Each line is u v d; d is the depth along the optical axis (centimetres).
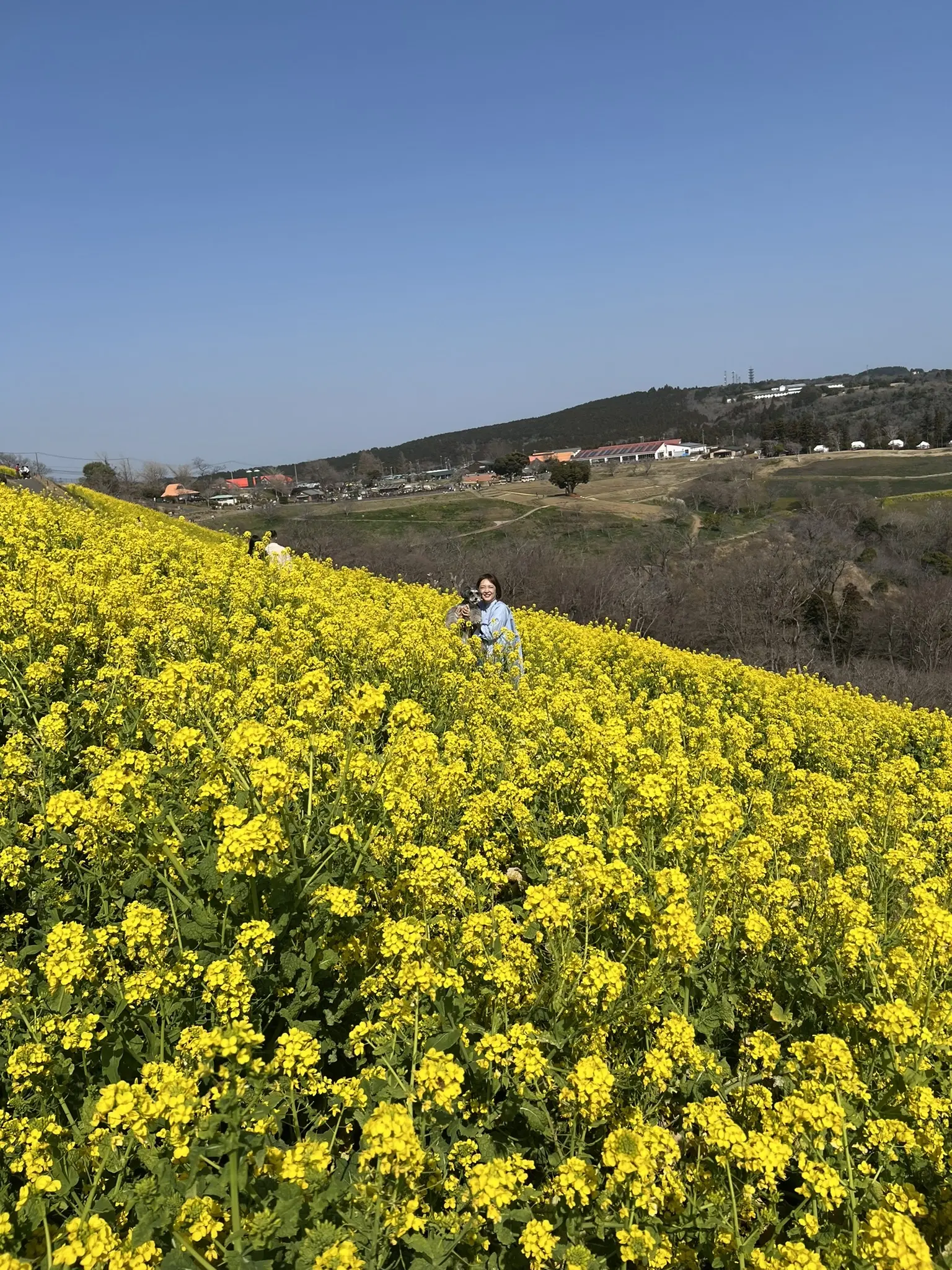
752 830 721
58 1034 374
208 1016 405
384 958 432
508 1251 326
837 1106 353
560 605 5441
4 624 804
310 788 494
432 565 5703
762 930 479
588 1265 310
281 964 408
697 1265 332
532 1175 370
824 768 1152
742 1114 390
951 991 480
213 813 504
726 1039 470
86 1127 339
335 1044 404
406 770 575
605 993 410
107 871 476
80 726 652
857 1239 320
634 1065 409
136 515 3052
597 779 609
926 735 1428
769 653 5225
